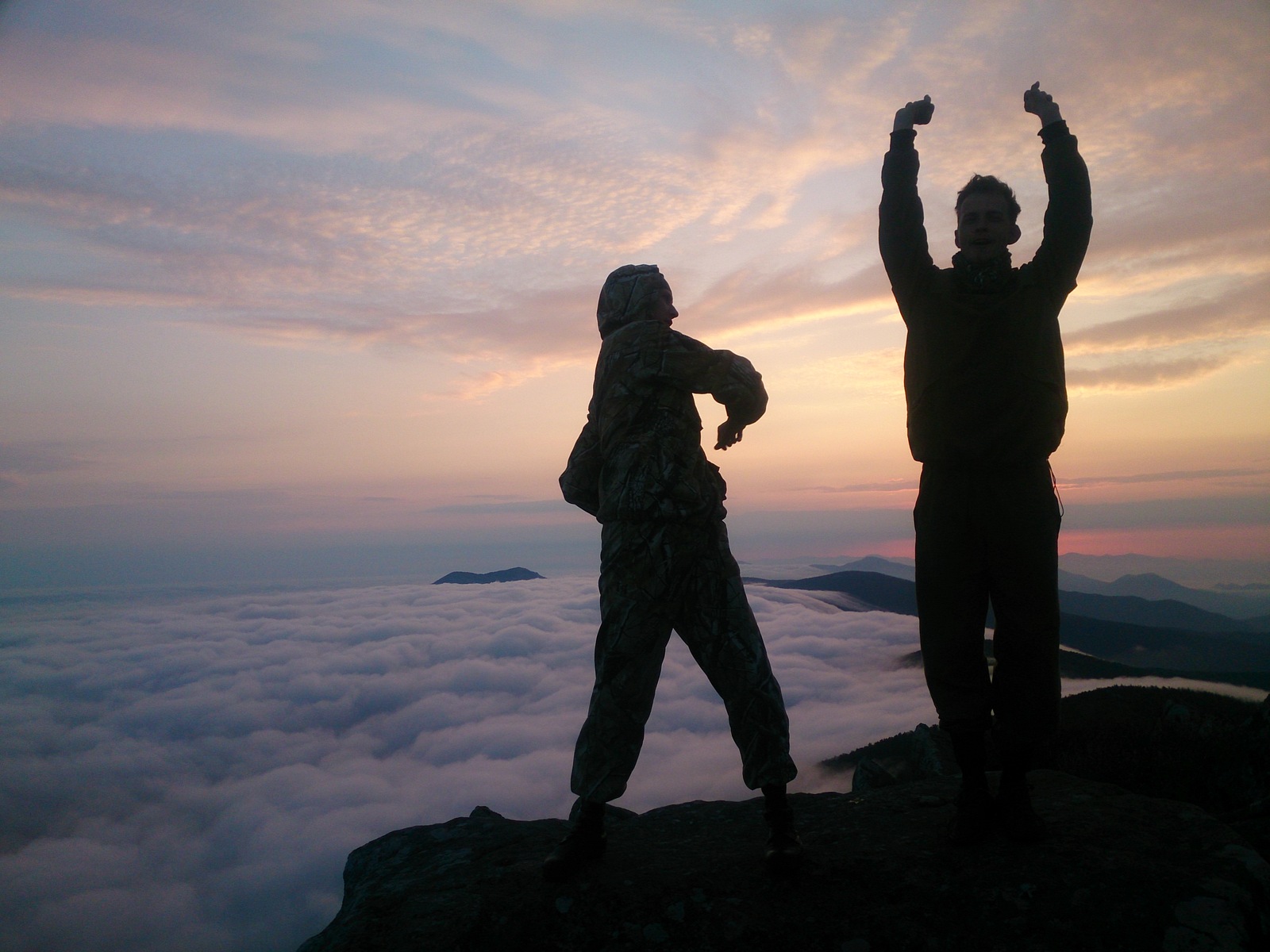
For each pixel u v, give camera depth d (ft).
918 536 7.30
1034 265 7.13
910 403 7.34
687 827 8.26
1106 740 27.58
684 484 6.88
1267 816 8.83
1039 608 6.71
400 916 6.58
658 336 7.15
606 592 7.06
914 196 7.40
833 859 6.77
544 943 6.05
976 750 6.84
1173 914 5.50
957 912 5.84
